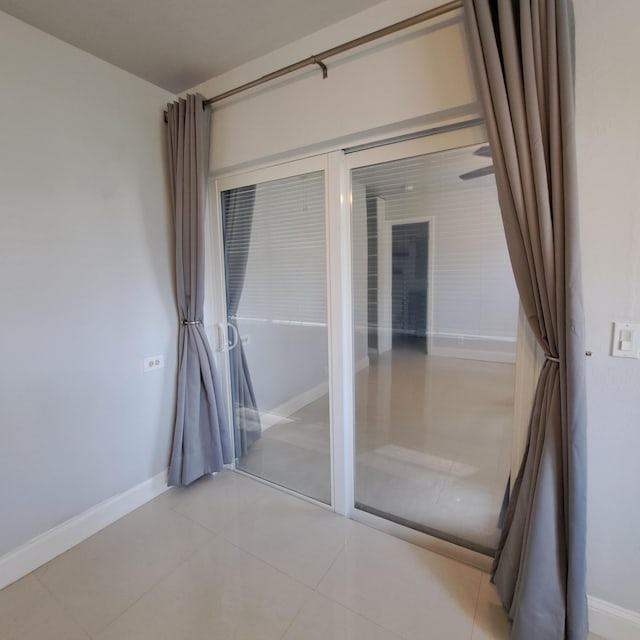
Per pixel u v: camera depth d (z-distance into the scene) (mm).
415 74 1494
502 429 1646
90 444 1924
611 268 1222
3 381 1593
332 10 1573
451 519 1821
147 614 1471
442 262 1679
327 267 1935
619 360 1240
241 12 1567
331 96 1701
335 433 2033
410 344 1817
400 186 1730
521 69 1188
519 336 1518
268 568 1702
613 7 1136
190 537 1913
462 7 1333
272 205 2127
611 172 1189
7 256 1579
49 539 1764
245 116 2004
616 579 1319
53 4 1487
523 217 1232
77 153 1798
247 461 2527
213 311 2482
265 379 2355
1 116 1534
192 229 2146
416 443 1883
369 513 2025
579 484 1176
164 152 2217
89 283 1880
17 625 1428
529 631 1245
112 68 1931
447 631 1385
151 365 2209
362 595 1549
